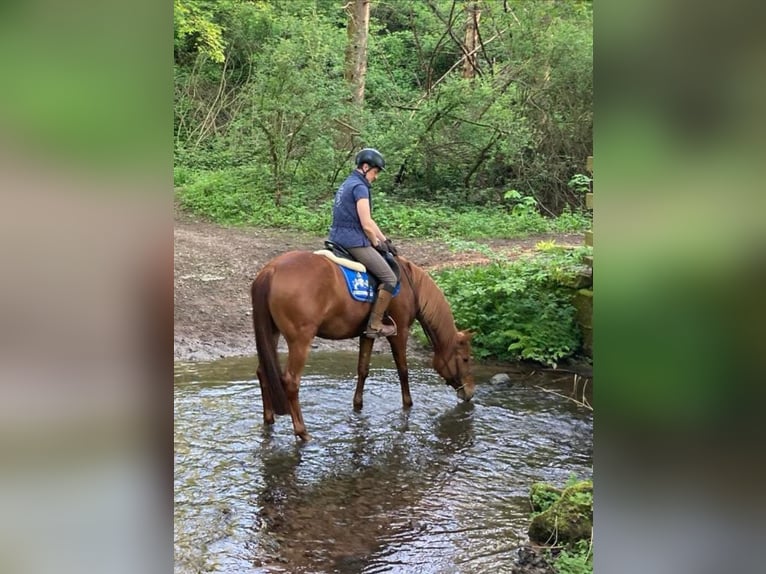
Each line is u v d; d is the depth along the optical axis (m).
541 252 8.80
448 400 6.09
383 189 13.77
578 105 13.94
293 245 10.38
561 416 5.70
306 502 4.04
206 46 14.66
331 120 13.14
